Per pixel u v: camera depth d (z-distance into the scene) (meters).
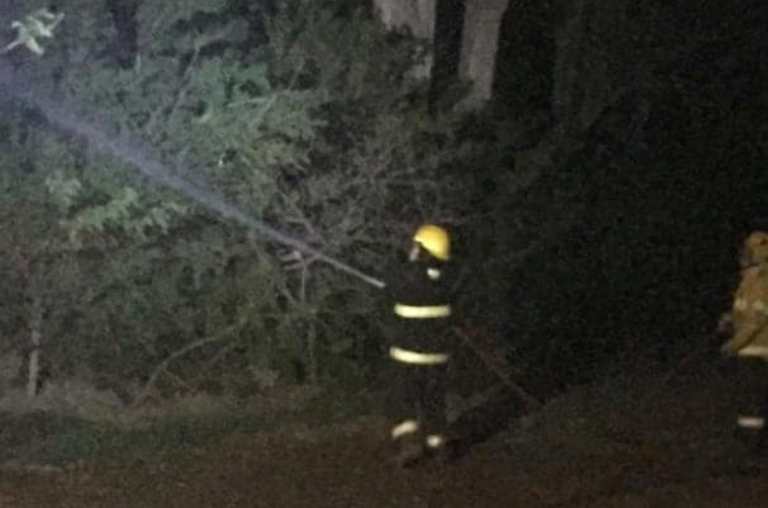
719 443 12.66
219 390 14.11
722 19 19.19
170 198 13.13
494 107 15.40
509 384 13.98
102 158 12.99
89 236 13.18
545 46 20.70
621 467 11.80
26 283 13.43
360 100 14.24
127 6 13.33
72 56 13.06
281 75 13.79
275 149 13.27
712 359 16.81
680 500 10.87
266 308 13.80
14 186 12.95
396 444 12.09
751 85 19.69
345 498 10.80
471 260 14.76
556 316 15.79
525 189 15.38
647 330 17.69
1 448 12.25
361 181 13.97
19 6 12.77
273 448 12.24
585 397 14.56
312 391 14.12
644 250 17.47
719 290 18.56
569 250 16.00
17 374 13.92
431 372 11.70
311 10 13.89
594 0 17.86
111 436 12.61
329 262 13.73
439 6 18.64
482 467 11.73
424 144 14.34
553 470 11.67
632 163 17.45
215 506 10.58
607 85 17.62
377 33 14.34
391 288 12.11
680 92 19.06
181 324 13.66
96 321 13.55
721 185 18.97
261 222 13.66
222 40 13.40
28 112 13.04
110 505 10.54
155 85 13.08
